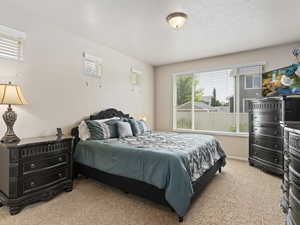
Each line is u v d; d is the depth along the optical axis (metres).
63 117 2.87
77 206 2.01
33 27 2.47
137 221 1.74
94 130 2.88
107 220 1.76
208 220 1.76
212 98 4.38
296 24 2.66
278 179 2.83
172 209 1.86
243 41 3.31
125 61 4.16
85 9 2.30
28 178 1.95
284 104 2.78
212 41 3.32
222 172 3.15
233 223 1.72
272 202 2.11
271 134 3.02
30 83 2.45
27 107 2.42
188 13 2.37
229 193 2.34
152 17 2.48
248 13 2.37
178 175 1.78
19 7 2.27
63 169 2.32
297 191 1.31
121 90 4.06
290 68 3.20
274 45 3.50
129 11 2.33
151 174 1.92
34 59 2.49
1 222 1.70
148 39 3.26
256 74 3.79
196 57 4.31
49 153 2.15
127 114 4.07
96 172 2.54
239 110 4.03
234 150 4.01
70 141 2.42
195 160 2.13
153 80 5.18
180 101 4.89
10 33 2.23
